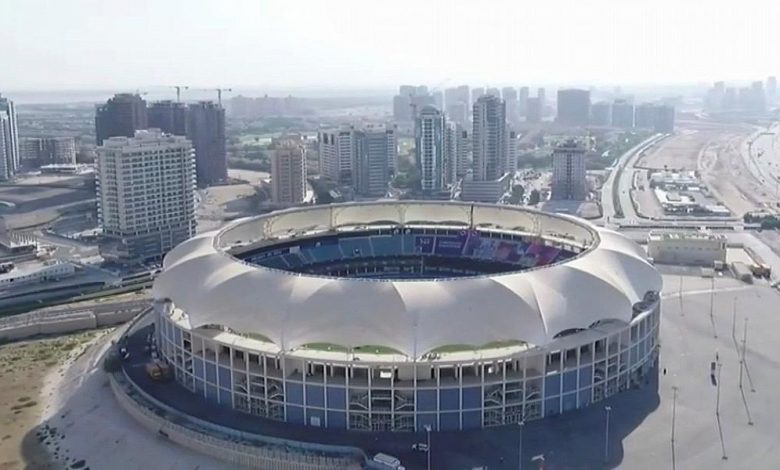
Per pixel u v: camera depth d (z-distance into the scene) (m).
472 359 157.62
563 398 166.00
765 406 169.62
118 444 160.88
